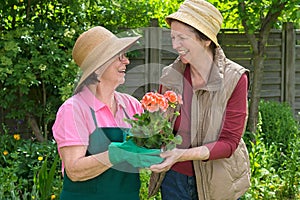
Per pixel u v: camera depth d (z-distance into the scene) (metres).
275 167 4.66
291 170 4.21
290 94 5.59
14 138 4.26
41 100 4.54
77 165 1.59
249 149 4.45
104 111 1.65
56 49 4.23
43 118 4.58
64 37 4.40
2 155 3.91
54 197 3.47
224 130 1.93
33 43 4.25
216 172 1.99
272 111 5.05
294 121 5.09
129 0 4.87
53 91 4.49
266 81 5.50
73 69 4.22
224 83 1.89
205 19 1.84
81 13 4.58
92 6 4.71
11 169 3.71
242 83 1.93
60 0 4.45
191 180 2.07
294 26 5.64
